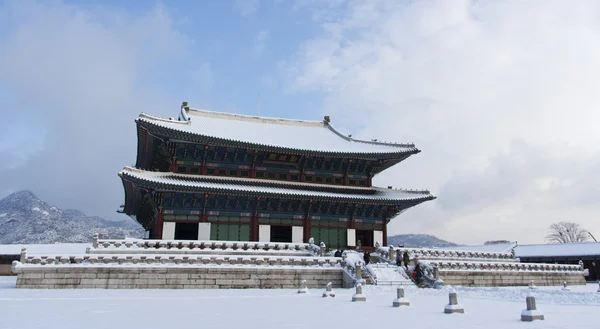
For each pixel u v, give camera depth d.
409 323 19.48
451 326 18.56
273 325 18.72
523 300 33.03
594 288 56.97
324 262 48.22
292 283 45.44
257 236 64.88
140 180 57.97
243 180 66.31
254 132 75.06
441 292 41.09
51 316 21.50
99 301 29.50
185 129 65.81
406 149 74.00
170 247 49.62
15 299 30.19
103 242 47.56
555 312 24.42
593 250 88.56
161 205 61.62
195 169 66.06
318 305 27.78
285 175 70.94
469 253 62.09
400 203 70.00
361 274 46.66
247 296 35.06
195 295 35.53
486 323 19.58
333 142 78.50
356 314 22.89
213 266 43.62
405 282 46.62
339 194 67.88
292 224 67.19
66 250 80.62
